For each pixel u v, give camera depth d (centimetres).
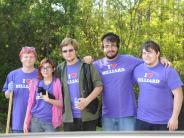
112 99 602
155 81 557
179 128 565
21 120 643
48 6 1555
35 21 1534
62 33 1609
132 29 1914
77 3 1670
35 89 621
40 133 250
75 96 593
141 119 567
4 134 251
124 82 598
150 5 1950
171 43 1916
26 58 639
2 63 1508
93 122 600
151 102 558
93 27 1839
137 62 602
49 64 611
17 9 1502
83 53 1777
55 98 611
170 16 1980
